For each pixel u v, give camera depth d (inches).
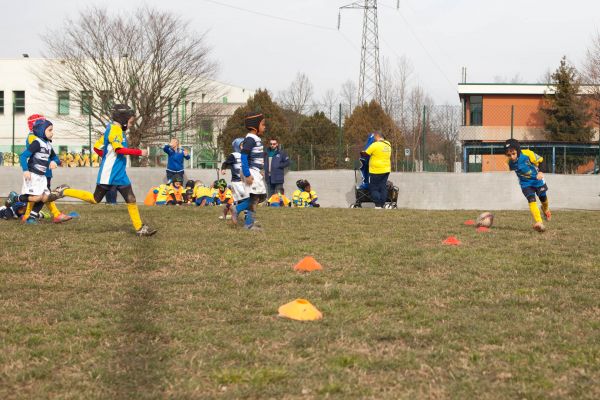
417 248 325.1
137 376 148.8
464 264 284.4
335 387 142.3
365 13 1847.9
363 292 231.0
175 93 1502.2
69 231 377.4
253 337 177.0
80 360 159.8
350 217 486.3
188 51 1525.6
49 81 1581.0
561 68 1534.2
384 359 160.6
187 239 348.8
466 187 792.9
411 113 1331.2
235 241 343.3
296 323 192.2
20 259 289.0
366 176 705.6
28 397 137.5
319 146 973.8
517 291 233.8
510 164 413.1
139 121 1467.8
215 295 226.4
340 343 173.5
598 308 211.3
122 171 358.9
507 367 155.5
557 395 138.5
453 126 966.4
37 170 409.4
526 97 1599.4
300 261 277.9
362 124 1381.6
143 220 445.7
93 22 1470.2
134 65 1464.1
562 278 255.8
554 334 180.9
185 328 185.5
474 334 180.5
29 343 172.1
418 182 800.9
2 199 743.7
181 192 689.0
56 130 1807.3
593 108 1551.4
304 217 483.8
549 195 777.6
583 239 364.2
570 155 1296.8
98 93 1455.5
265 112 1577.3
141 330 183.9
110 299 219.6
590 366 155.0
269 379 147.0
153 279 251.4
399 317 200.2
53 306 210.5
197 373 151.0
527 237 373.4
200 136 1571.1
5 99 1920.5
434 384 145.5
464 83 1604.3
